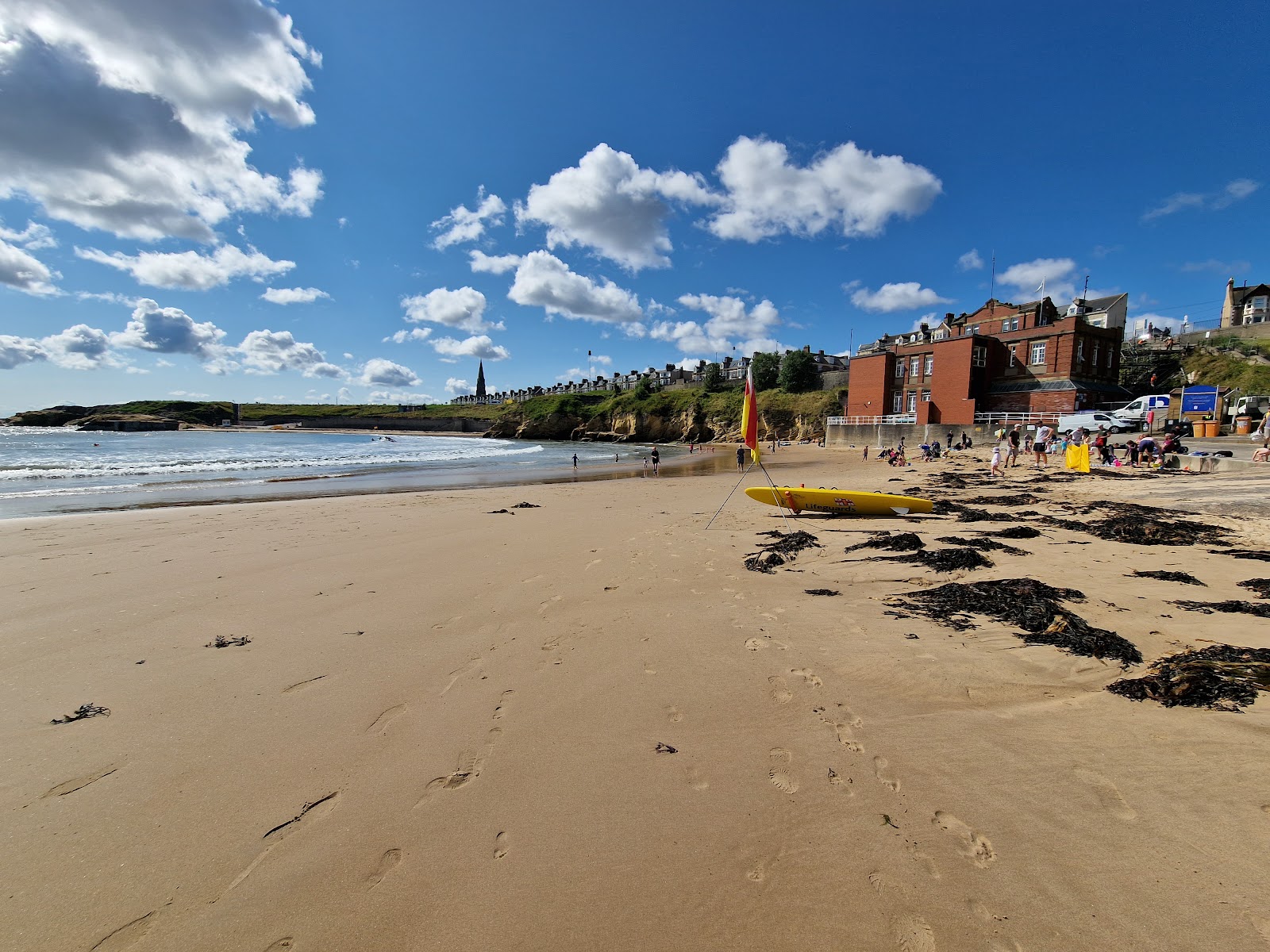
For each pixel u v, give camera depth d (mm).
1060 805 2576
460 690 3850
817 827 2506
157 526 10695
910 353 46781
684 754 3084
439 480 23828
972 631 4742
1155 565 6922
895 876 2232
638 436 90438
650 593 6094
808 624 5016
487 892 2191
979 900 2104
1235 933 1899
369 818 2590
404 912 2104
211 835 2488
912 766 2922
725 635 4785
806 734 3256
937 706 3523
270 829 2520
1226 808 2496
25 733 3309
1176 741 3031
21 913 2090
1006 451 23438
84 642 4727
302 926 2043
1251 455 16781
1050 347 38688
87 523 11117
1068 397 36531
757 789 2781
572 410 104688
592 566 7340
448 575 6887
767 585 6363
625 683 3930
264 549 8484
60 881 2234
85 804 2684
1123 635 4551
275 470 28891
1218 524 9375
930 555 7336
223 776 2906
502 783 2842
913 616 5199
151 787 2816
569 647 4602
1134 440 19891
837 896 2148
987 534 9117
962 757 2984
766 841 2438
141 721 3443
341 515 12391
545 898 2162
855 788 2764
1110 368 40156
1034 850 2326
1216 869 2168
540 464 35219
